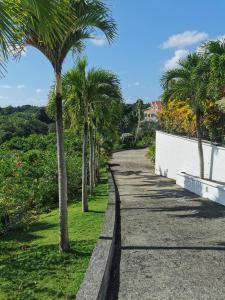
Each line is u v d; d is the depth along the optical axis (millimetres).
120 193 19562
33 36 7918
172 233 10453
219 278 7008
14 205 13977
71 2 7980
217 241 9555
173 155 26969
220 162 18781
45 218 13719
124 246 9195
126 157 46781
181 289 6535
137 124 70688
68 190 19828
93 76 14945
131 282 6895
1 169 20156
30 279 6871
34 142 40469
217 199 16016
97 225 11148
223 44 14820
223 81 14305
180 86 18750
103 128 26484
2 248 9297
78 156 30609
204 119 20031
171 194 18859
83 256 8164
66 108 15367
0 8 4523
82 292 5645
